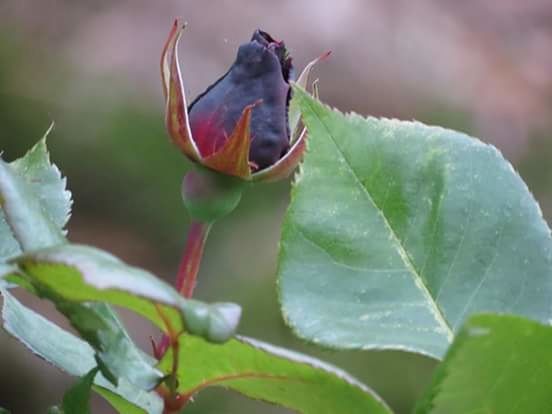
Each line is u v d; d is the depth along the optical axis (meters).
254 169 0.43
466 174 0.43
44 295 0.38
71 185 1.72
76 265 0.36
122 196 1.71
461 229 0.43
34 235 0.39
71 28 1.92
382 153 0.43
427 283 0.42
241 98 0.43
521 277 0.43
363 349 0.41
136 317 1.30
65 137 1.74
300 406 0.39
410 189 0.43
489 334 0.37
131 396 0.42
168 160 1.74
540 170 1.80
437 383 0.37
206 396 1.15
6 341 1.33
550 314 0.42
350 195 0.42
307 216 0.42
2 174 0.39
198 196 0.43
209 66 1.90
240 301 1.32
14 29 1.85
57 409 0.40
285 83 0.44
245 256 1.45
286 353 0.38
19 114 1.75
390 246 0.42
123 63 1.87
